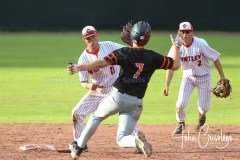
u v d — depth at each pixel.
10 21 103.88
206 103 26.64
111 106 18.34
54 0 103.44
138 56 18.02
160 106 35.97
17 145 23.62
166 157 21.00
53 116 32.16
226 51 74.62
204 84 26.59
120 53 17.92
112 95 18.30
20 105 36.12
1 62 62.62
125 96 18.12
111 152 22.06
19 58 67.00
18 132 26.78
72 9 103.25
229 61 62.81
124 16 102.06
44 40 91.19
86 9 102.81
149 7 102.00
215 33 101.44
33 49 78.12
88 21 103.12
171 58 18.33
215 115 32.75
